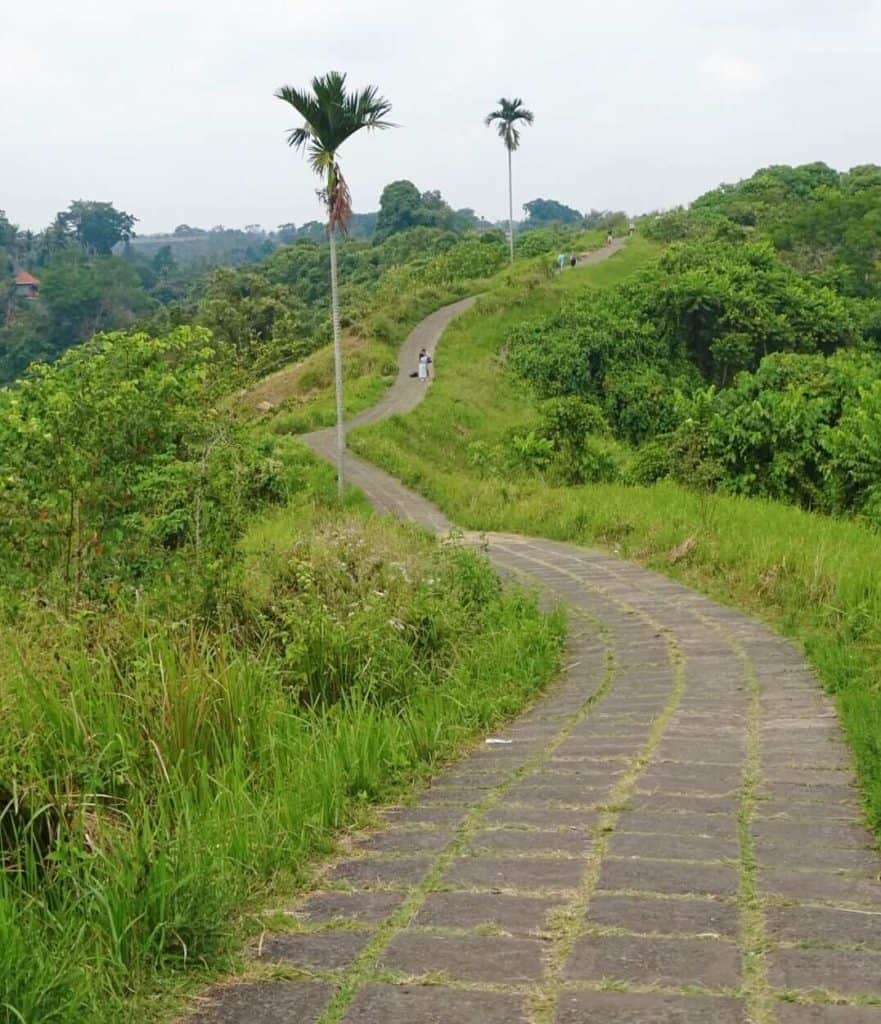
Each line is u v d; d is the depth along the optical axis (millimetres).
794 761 5371
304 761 5250
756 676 7562
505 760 5785
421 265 69625
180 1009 2941
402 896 3680
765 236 71812
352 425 35219
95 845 3885
